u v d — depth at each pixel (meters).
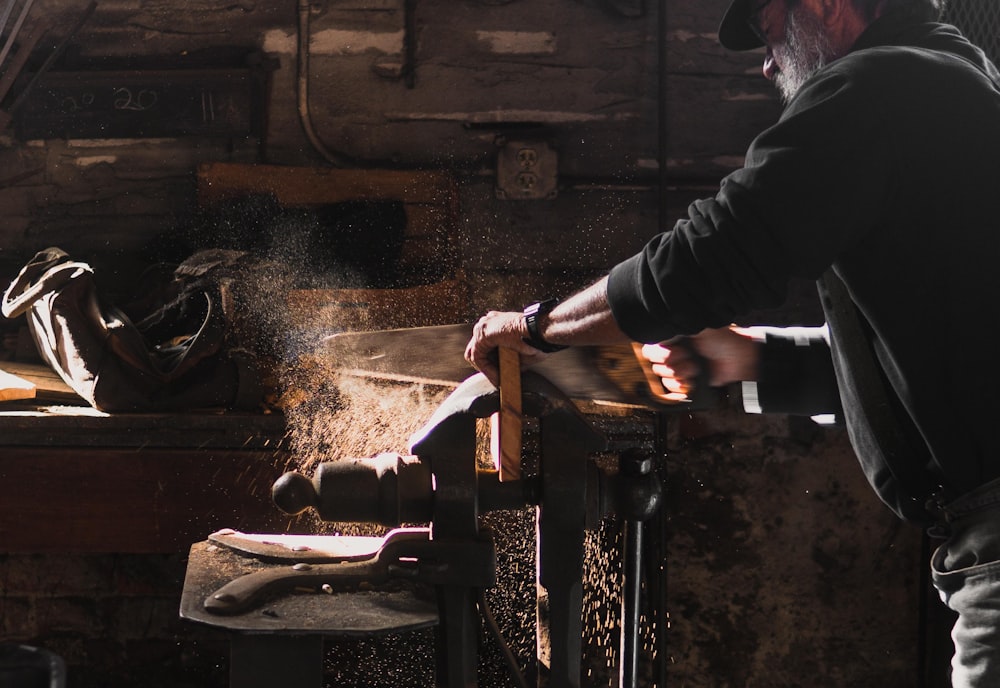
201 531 3.01
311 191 3.71
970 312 1.53
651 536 3.54
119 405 3.01
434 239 3.72
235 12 3.78
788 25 1.76
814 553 3.66
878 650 3.66
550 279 3.82
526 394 1.73
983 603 1.54
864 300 1.59
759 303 1.52
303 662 1.63
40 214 3.79
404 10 3.77
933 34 1.68
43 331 3.26
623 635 1.91
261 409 3.12
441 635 1.74
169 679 3.32
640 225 3.82
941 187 1.52
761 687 3.69
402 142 3.81
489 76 3.79
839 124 1.49
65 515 2.98
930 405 1.57
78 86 3.73
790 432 3.65
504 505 1.76
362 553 1.88
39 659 1.45
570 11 3.78
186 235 3.78
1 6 3.52
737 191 1.51
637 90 3.80
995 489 1.53
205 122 3.75
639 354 1.94
